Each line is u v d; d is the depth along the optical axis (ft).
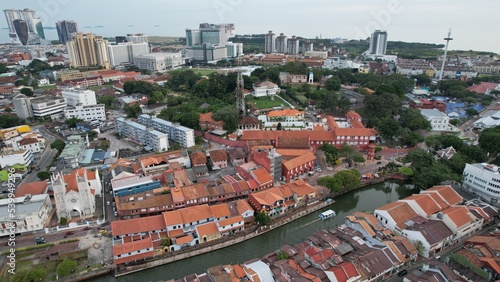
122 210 414.41
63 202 422.00
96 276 346.33
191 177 523.70
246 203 433.07
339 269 310.65
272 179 496.23
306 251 347.77
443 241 372.79
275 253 356.79
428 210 416.46
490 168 480.23
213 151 593.42
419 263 354.33
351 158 595.06
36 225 403.34
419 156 559.38
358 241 365.61
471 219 400.47
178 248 378.53
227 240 397.60
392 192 542.98
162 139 647.97
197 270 359.46
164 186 491.72
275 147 628.28
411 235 375.66
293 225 440.86
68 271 335.88
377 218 422.82
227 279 304.50
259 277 313.32
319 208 477.36
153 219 394.52
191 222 397.39
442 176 504.43
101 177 547.49
